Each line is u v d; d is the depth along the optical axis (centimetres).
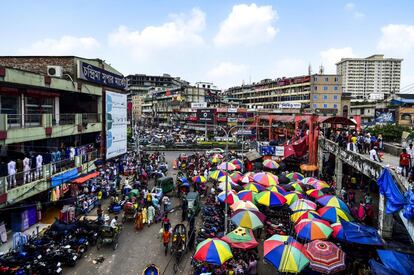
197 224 1922
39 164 1870
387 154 2161
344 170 2786
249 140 5647
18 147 2055
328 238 1398
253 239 1295
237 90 11088
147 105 12194
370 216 1698
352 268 1295
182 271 1393
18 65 2602
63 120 2553
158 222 1961
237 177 2403
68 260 1398
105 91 3009
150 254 1542
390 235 1367
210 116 6888
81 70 2591
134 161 3466
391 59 15625
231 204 1775
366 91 15775
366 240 1268
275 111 6619
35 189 1781
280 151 3088
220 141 5788
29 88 2044
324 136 2795
